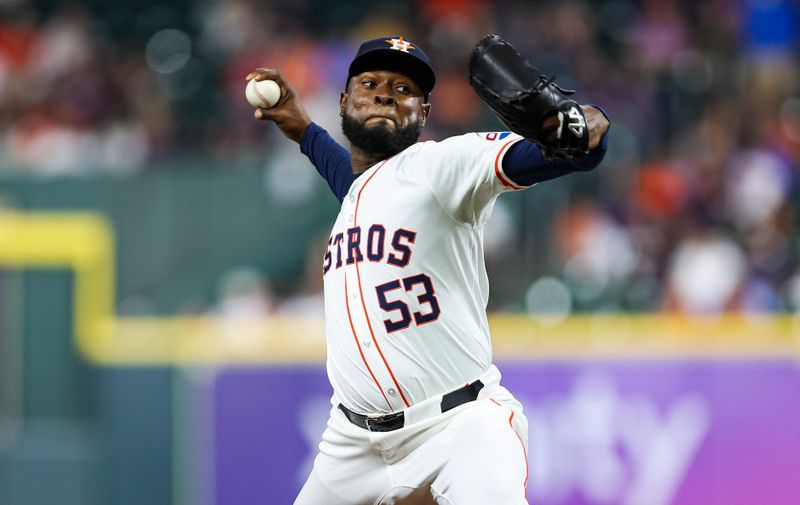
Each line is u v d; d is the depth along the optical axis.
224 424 31.09
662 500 29.28
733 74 43.12
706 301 33.22
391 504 14.53
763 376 29.31
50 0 48.12
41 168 37.44
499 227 34.00
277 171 35.38
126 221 35.06
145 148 42.31
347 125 14.64
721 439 29.25
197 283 34.72
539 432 29.77
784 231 35.59
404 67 14.59
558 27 43.81
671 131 40.56
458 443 13.80
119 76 45.66
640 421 29.53
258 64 43.97
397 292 13.94
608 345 29.84
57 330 33.59
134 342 32.00
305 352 31.03
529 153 12.83
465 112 40.66
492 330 30.33
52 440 32.78
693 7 46.38
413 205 13.90
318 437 30.66
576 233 34.44
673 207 36.34
